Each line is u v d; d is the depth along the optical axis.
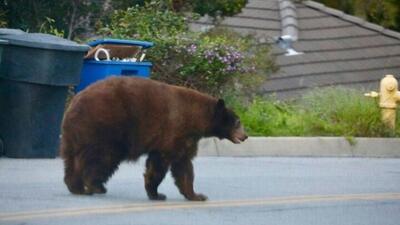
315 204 15.06
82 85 19.47
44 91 18.30
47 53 18.12
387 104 23.16
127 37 22.70
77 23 25.30
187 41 22.42
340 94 23.66
